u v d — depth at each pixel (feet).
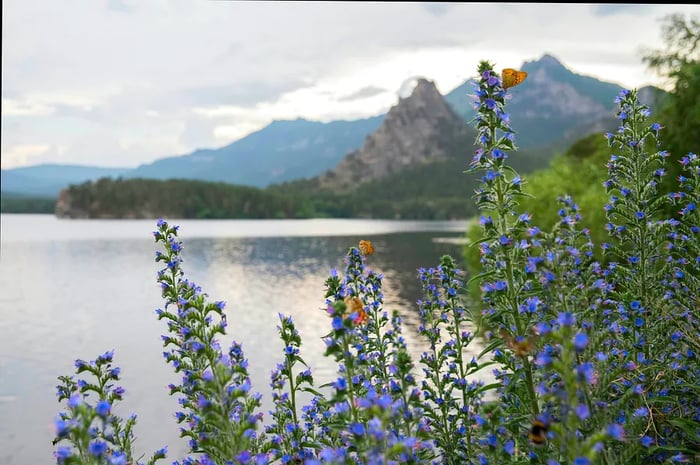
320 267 204.74
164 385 60.90
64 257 247.09
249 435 13.93
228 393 13.78
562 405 11.80
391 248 291.99
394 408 12.27
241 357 16.60
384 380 20.20
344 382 13.93
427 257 233.55
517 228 16.63
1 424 51.49
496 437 15.11
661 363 18.13
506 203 17.17
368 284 22.03
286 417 18.81
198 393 17.94
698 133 76.74
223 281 163.32
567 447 11.18
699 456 15.05
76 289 150.00
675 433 16.70
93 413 11.45
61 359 75.97
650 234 20.40
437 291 22.89
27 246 311.88
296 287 150.10
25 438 48.24
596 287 15.90
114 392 17.63
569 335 11.70
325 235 444.14
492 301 17.69
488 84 17.10
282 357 71.15
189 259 236.22
